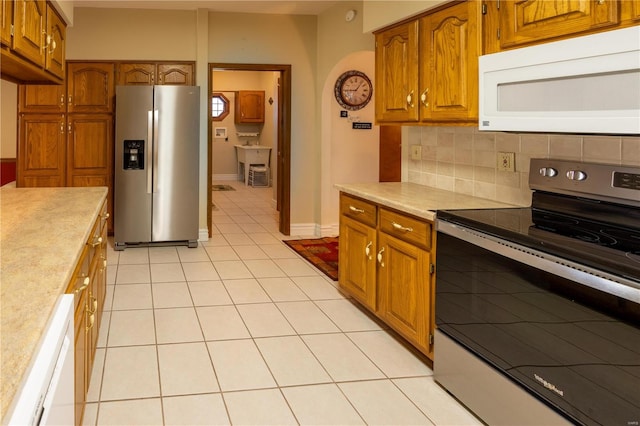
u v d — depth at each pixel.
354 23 5.20
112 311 3.59
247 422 2.25
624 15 1.81
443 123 2.93
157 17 5.74
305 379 2.66
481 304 2.20
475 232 2.20
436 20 2.95
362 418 2.29
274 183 8.52
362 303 3.50
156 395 2.47
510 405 2.04
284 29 6.07
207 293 4.05
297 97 6.20
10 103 6.64
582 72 1.87
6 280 1.38
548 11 2.15
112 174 5.84
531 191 2.67
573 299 1.71
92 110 5.73
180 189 5.54
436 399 2.46
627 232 1.97
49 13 2.93
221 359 2.88
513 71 2.19
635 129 1.70
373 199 3.18
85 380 2.06
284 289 4.19
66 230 2.05
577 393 1.71
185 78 5.85
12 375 0.84
